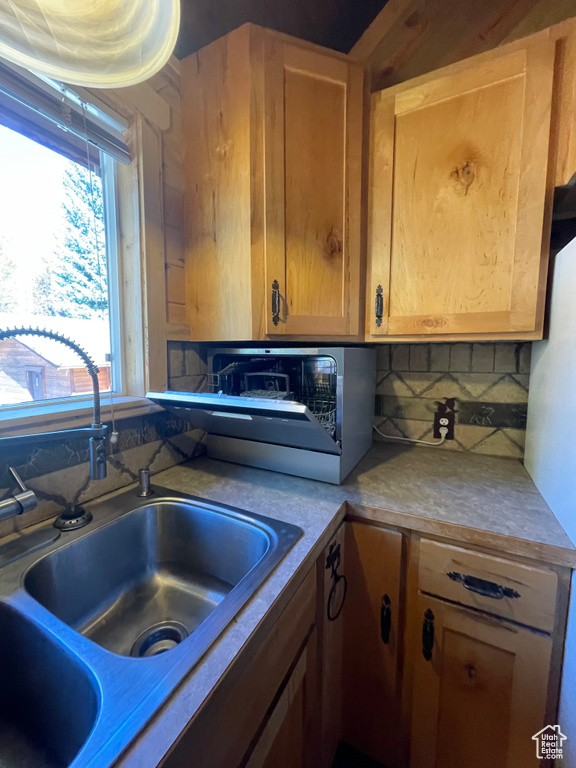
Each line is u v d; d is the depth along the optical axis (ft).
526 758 3.11
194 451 5.05
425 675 3.50
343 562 3.68
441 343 5.43
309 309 4.18
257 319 4.03
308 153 4.05
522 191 3.58
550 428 3.56
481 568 3.14
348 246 4.31
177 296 4.56
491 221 3.74
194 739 1.54
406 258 4.19
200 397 3.56
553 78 3.39
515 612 3.04
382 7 4.91
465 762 3.39
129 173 4.07
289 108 3.92
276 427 3.89
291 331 4.09
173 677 1.71
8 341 3.18
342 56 4.11
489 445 5.20
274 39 3.83
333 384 4.63
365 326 4.52
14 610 2.26
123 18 2.10
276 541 2.89
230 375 4.91
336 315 4.33
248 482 4.17
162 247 4.30
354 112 4.19
